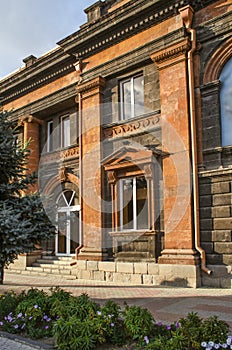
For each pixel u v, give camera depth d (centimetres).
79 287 1112
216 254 1035
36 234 764
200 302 829
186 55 1151
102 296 938
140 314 546
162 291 986
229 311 737
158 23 1242
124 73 1354
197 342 465
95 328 523
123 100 1370
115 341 526
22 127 1797
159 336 498
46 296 674
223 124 1091
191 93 1123
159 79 1223
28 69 1691
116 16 1305
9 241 698
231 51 1094
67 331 512
